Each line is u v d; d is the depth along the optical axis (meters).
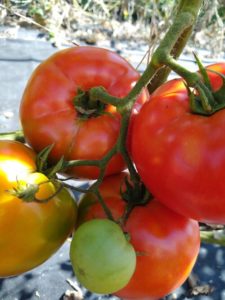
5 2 0.59
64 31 0.74
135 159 0.20
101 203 0.20
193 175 0.18
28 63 0.64
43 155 0.22
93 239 0.18
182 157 0.18
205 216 0.19
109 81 0.23
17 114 0.57
